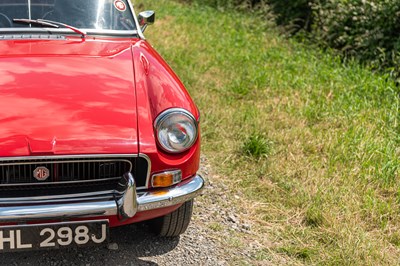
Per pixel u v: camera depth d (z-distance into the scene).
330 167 4.45
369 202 3.91
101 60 3.41
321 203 3.92
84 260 3.25
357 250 3.38
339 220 3.73
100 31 3.84
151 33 8.80
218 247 3.47
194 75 6.76
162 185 2.95
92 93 3.07
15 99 2.95
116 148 2.80
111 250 3.36
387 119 5.43
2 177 2.77
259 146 4.69
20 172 2.77
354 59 7.71
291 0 10.26
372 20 7.95
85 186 2.87
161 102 3.07
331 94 6.13
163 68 3.46
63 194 2.82
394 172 4.37
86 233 2.83
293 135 5.03
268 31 9.62
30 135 2.76
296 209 3.93
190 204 3.31
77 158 2.76
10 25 3.70
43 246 2.81
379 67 7.09
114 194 2.86
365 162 4.48
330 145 4.82
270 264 3.32
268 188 4.21
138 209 2.89
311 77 6.76
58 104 2.96
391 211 3.87
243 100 6.03
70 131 2.81
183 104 3.11
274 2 10.80
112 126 2.89
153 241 3.49
